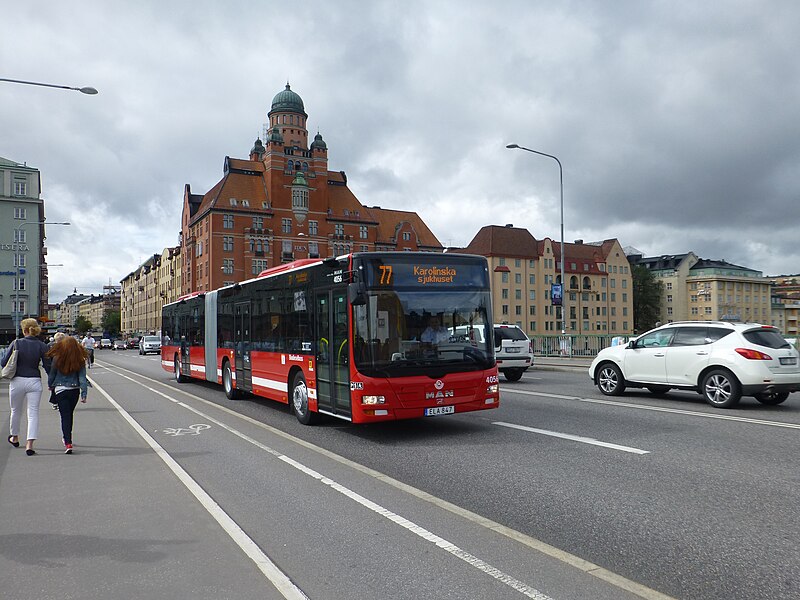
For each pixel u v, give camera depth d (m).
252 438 9.90
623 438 9.05
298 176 92.50
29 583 4.21
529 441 9.04
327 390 10.15
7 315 77.38
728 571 4.26
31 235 79.88
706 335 12.62
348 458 8.26
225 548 4.82
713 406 12.30
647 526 5.21
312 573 4.31
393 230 105.31
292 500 6.19
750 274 130.00
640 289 119.69
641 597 3.84
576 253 112.12
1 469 7.79
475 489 6.50
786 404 12.66
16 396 8.89
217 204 88.00
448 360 9.52
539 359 28.75
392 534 5.09
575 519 5.44
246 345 14.48
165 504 6.10
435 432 10.07
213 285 86.69
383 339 9.16
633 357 13.95
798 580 4.10
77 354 8.95
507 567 4.35
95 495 6.48
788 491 6.17
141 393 18.03
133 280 157.88
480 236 105.19
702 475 6.84
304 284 11.07
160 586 4.12
